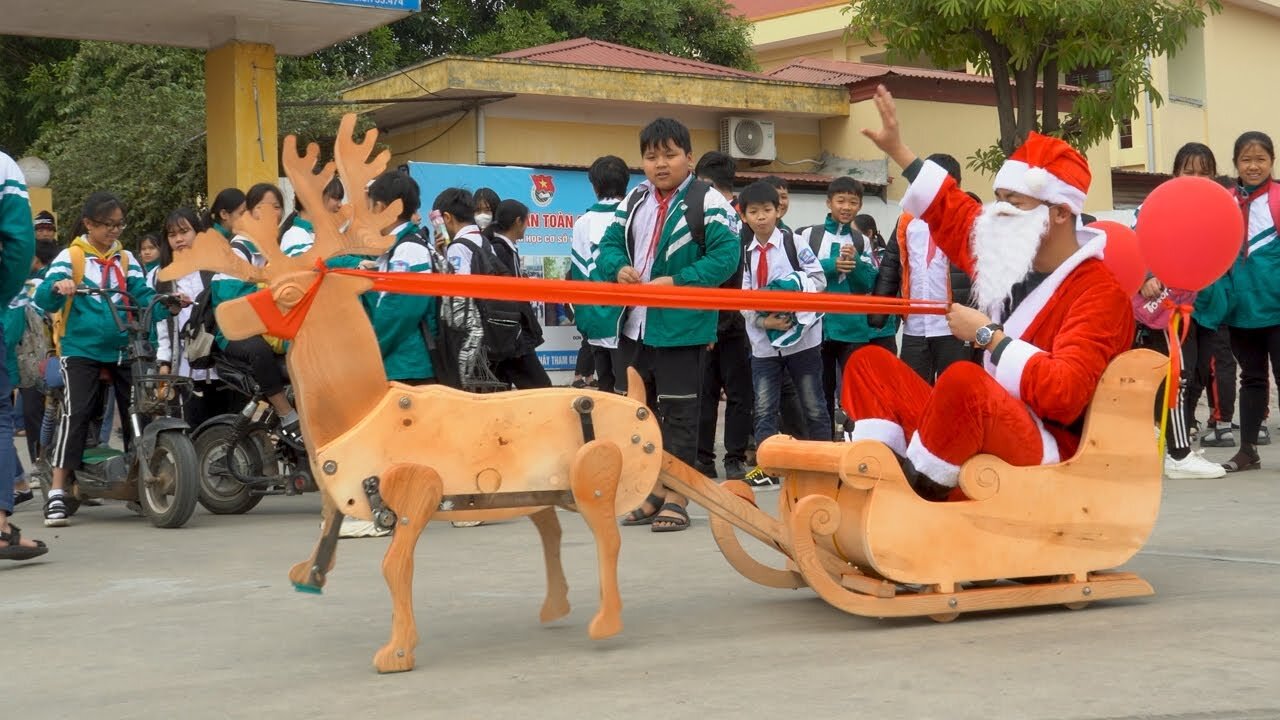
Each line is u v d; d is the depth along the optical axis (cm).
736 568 476
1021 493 439
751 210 841
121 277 802
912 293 812
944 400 426
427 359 737
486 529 693
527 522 716
